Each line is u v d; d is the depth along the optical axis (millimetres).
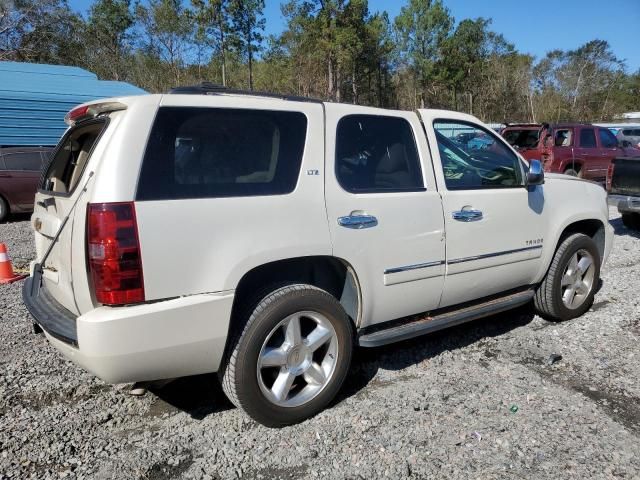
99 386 3674
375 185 3455
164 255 2633
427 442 2953
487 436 3000
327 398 3242
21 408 3387
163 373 2768
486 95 58281
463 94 60344
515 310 5121
